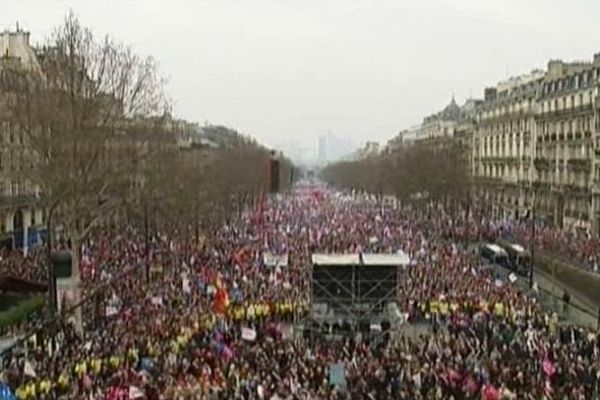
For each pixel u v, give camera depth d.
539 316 71.62
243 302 71.19
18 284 72.06
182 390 44.53
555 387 48.25
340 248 111.38
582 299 97.75
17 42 120.44
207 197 136.75
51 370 46.81
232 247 114.50
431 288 80.38
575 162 157.75
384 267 70.69
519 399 45.84
